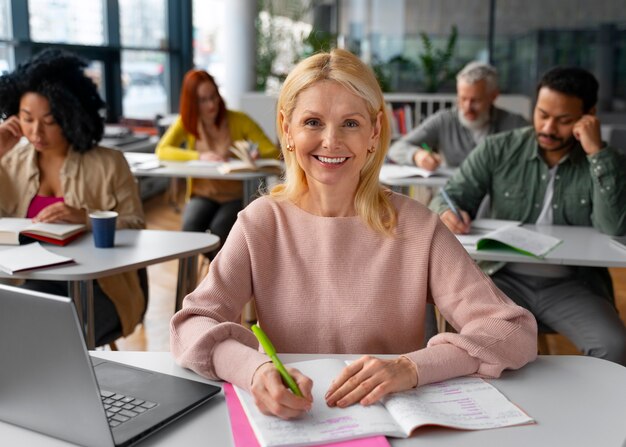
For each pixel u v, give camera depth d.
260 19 7.37
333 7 7.78
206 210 3.86
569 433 1.08
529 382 1.26
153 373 1.26
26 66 2.46
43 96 2.43
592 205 2.59
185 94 4.09
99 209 2.55
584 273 2.48
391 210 1.48
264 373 1.13
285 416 1.08
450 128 4.02
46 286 2.37
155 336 3.26
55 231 2.25
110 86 6.60
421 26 7.74
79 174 2.53
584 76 2.48
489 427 1.09
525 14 7.57
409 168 3.68
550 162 2.63
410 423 1.07
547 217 2.63
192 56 7.86
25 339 1.01
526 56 7.66
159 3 7.37
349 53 1.43
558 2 7.50
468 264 1.46
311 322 1.46
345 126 1.40
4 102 2.47
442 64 7.52
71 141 2.52
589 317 2.28
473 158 2.70
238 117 4.24
